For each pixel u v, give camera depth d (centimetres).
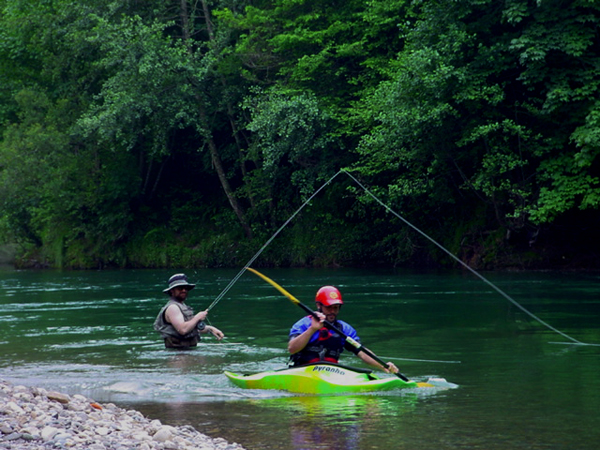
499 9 2034
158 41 2778
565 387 633
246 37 2789
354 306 1336
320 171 2675
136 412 553
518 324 1064
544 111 1912
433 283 1847
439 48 2038
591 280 1816
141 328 1100
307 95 2545
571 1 1895
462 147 2161
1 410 512
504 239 2348
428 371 721
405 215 2633
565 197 1934
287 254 2953
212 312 1295
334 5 2700
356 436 481
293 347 671
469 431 489
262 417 542
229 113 2984
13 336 1020
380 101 2134
